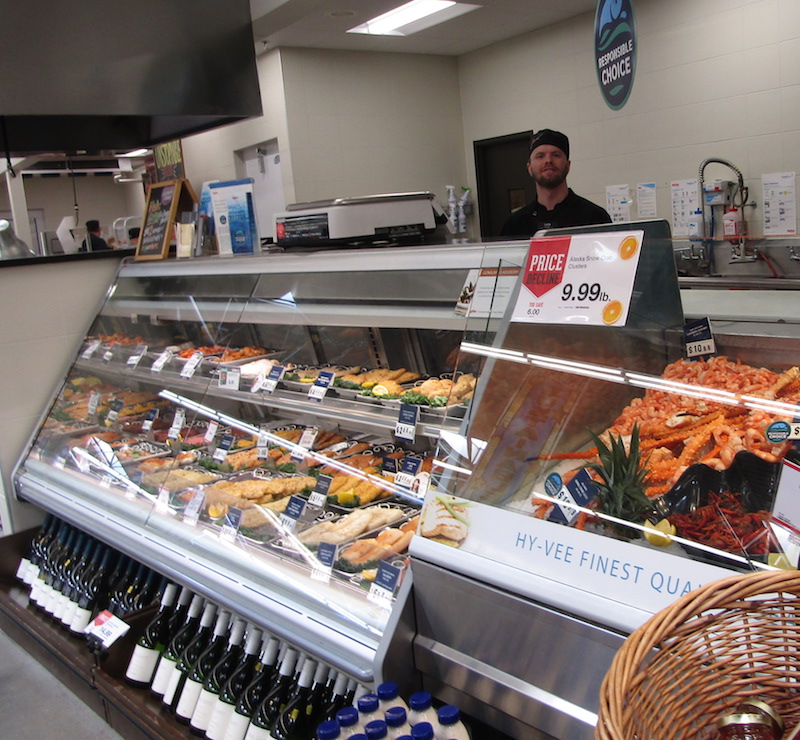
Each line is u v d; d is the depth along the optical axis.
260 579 2.15
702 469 1.45
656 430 1.58
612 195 5.55
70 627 2.93
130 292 3.60
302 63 6.00
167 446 2.96
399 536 1.99
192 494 2.60
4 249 3.97
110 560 3.00
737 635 1.13
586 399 1.70
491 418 1.76
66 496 3.09
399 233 2.95
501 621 1.55
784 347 1.70
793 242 2.26
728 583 1.10
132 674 2.54
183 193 3.62
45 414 3.62
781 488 1.34
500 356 1.80
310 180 6.14
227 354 3.06
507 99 6.32
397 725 1.47
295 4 3.58
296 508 2.31
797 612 1.12
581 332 1.71
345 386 2.53
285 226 3.09
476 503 1.67
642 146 5.27
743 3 4.48
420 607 1.74
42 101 2.91
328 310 2.54
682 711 1.08
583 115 5.66
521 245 1.91
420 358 2.58
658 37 5.01
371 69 6.33
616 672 1.03
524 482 1.64
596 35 3.81
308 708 2.04
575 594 1.42
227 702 2.20
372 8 4.75
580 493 1.53
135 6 3.06
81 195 10.75
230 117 3.43
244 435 2.78
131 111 3.08
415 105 6.59
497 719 1.61
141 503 2.75
